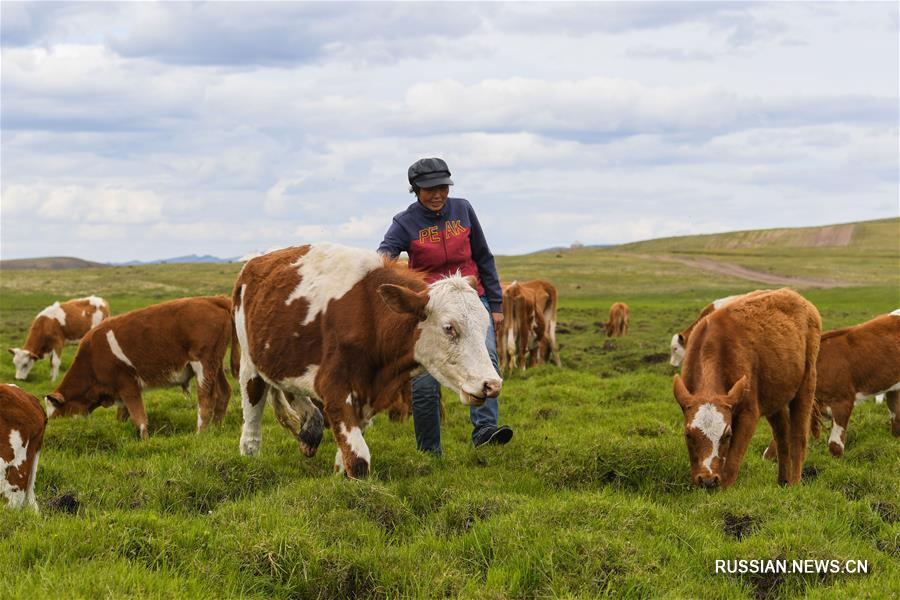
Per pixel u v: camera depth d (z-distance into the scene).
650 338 27.83
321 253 7.74
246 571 5.05
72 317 20.53
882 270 110.12
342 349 7.18
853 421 10.95
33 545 5.14
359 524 5.88
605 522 5.84
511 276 100.38
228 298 11.51
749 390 7.50
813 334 8.31
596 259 138.50
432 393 8.61
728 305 8.16
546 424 10.64
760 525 6.12
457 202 8.61
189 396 12.44
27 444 6.68
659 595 4.97
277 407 8.61
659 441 8.50
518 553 5.38
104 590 4.47
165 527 5.45
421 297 6.85
